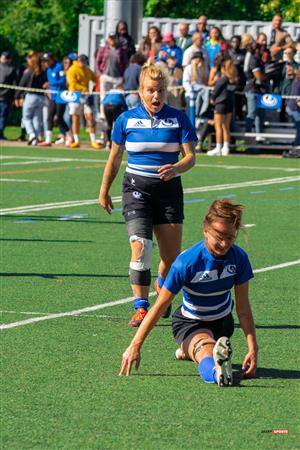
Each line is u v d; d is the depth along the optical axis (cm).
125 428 1148
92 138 5500
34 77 5497
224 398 1267
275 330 1655
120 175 4144
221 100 5100
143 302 1662
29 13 9281
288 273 2152
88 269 2161
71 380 1341
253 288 1989
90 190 3622
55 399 1256
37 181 3878
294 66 5222
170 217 1691
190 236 2609
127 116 1698
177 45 5431
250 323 1346
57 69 5506
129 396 1272
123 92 5169
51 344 1532
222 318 1379
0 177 3997
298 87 5175
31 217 2942
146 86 1678
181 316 1386
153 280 2077
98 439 1110
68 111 5559
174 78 5203
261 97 5219
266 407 1234
